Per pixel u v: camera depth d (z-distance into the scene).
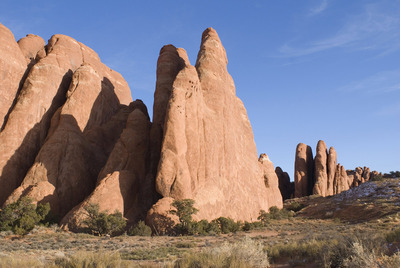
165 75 57.91
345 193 65.12
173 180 40.34
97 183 45.66
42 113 54.47
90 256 10.35
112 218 34.97
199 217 39.06
